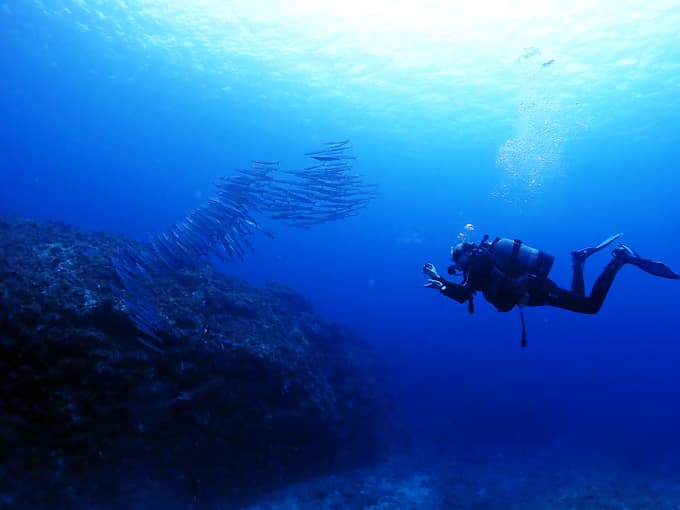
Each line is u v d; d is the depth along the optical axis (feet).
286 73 96.02
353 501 35.58
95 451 23.07
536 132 97.71
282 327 40.91
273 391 32.58
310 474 37.81
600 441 73.77
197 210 41.11
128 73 116.16
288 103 114.32
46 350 21.29
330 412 38.34
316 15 71.92
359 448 46.01
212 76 107.34
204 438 27.84
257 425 30.78
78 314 23.09
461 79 84.94
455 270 15.87
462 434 71.00
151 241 41.16
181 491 27.45
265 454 32.01
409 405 85.25
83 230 40.06
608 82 79.36
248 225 39.70
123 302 25.52
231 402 28.99
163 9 77.92
